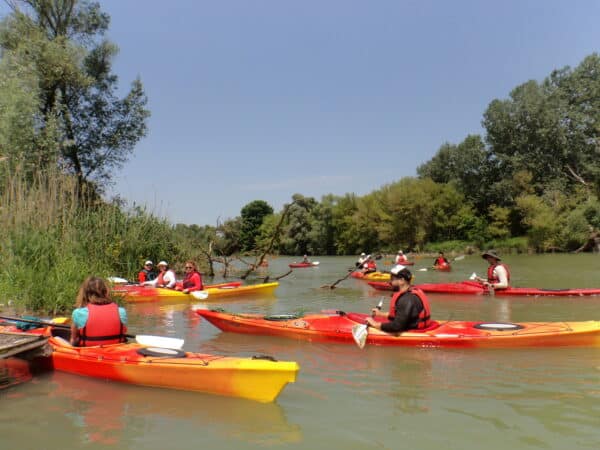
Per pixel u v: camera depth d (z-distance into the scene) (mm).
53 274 9227
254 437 3594
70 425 3842
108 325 5344
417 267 24766
